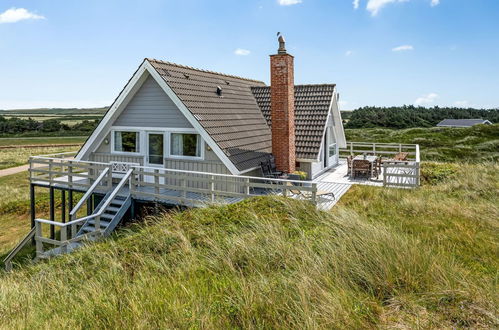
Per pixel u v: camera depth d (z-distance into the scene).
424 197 11.11
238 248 6.70
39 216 19.16
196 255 6.93
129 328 4.64
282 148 13.69
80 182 14.53
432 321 4.25
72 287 6.69
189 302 5.10
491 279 5.24
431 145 36.78
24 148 50.06
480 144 33.97
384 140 41.62
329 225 7.45
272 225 7.71
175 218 9.52
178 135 13.46
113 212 12.52
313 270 5.42
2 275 10.26
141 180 13.24
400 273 5.34
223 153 11.77
